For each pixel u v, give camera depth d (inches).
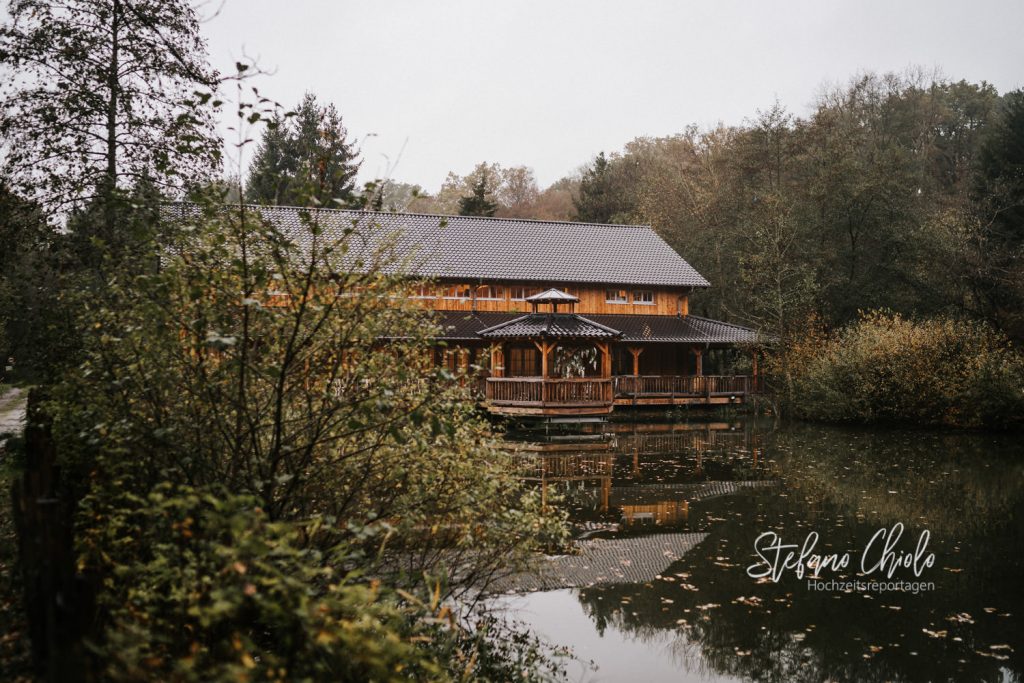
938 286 1385.3
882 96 2278.5
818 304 1528.1
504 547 333.4
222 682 142.5
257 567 177.8
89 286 312.7
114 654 148.8
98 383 251.1
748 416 1346.0
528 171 3088.1
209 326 230.1
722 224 1787.6
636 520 558.9
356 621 182.1
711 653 326.6
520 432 1101.7
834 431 1128.8
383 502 293.7
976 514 580.1
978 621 366.3
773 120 1801.2
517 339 1124.5
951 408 1098.1
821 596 399.9
